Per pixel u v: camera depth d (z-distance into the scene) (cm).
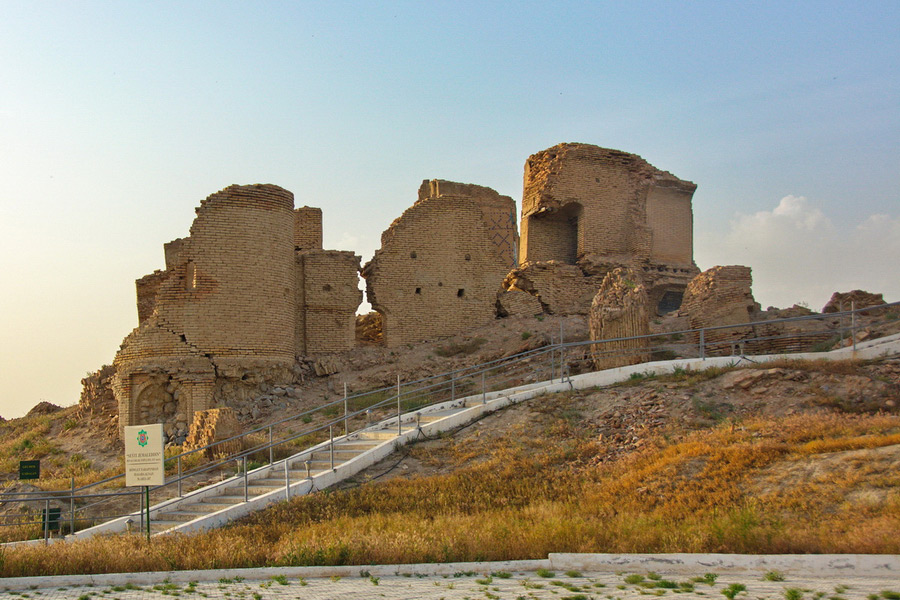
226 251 3381
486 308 4003
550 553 1366
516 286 4156
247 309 3381
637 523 1500
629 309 2691
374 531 1556
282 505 1923
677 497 1641
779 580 1188
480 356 3534
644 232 4425
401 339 3862
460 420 2381
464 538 1479
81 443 3366
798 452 1714
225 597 1215
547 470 1984
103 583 1357
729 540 1353
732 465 1714
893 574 1186
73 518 2011
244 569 1384
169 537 1673
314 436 2795
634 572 1301
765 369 2264
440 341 3872
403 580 1306
